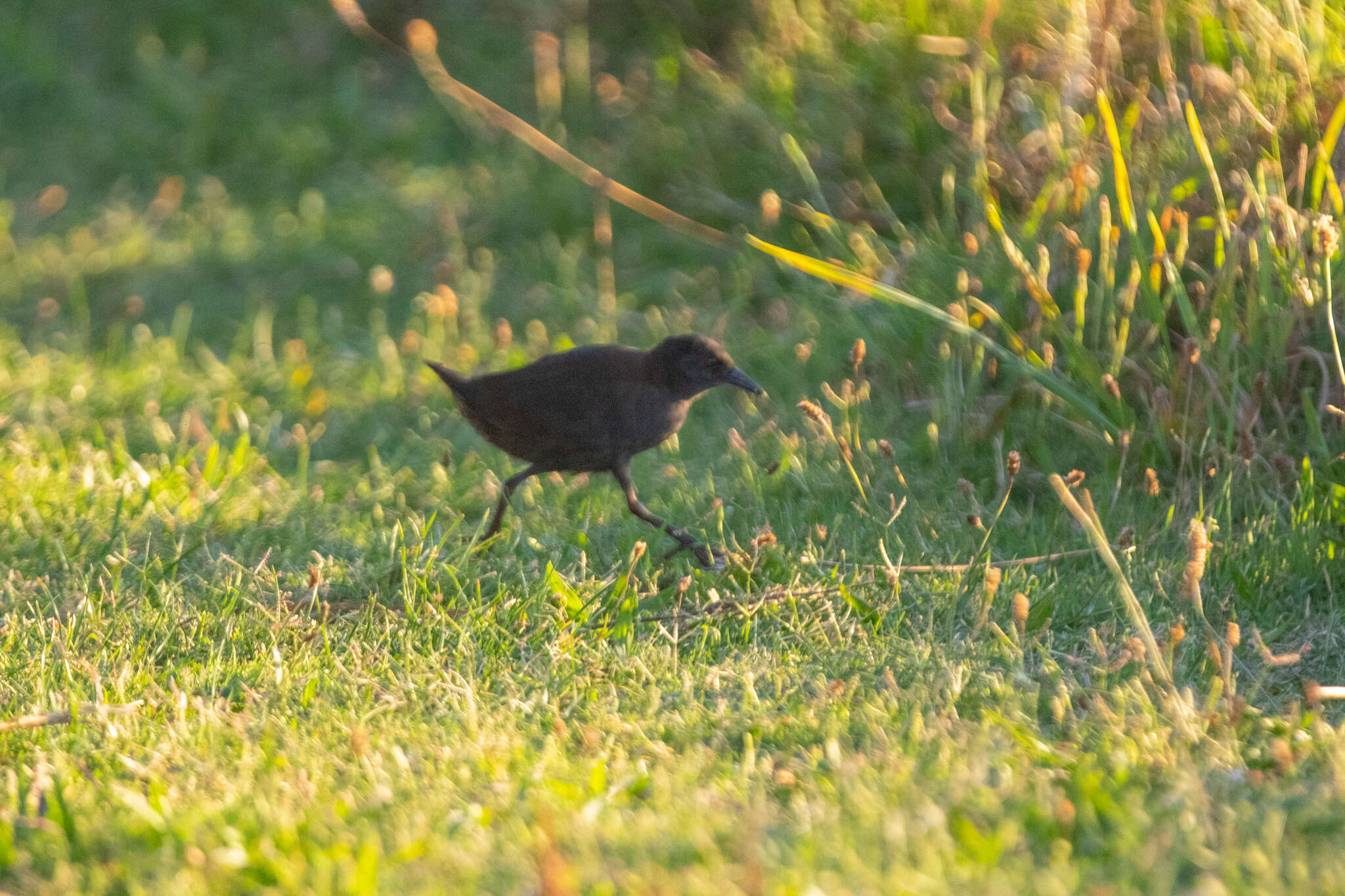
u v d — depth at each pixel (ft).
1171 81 46.06
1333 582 35.04
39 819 23.29
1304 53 44.50
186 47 81.00
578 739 27.89
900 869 19.72
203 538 39.99
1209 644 29.63
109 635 33.22
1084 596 34.86
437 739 27.58
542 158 67.46
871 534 39.42
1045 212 47.01
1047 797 22.81
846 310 50.08
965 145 54.39
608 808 23.40
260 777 25.68
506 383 38.32
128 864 21.53
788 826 22.34
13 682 30.89
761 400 49.93
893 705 28.45
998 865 20.35
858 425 43.86
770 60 61.98
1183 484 39.55
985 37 50.11
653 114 66.64
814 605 34.96
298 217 69.41
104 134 76.54
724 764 25.77
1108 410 41.98
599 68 71.36
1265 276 39.93
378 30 78.95
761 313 57.06
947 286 47.78
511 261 63.77
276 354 58.65
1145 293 43.06
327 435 50.75
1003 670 30.73
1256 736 26.78
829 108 59.31
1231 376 40.27
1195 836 21.13
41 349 58.23
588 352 38.24
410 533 41.47
